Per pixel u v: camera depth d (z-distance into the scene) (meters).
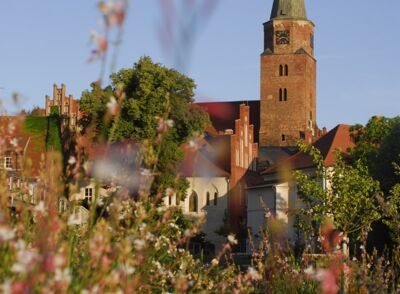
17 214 6.66
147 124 65.62
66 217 6.31
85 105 64.44
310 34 121.50
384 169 47.03
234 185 91.19
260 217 74.12
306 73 118.81
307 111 119.12
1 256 5.40
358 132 60.56
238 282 8.54
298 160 75.12
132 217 7.30
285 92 119.12
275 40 119.81
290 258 12.87
